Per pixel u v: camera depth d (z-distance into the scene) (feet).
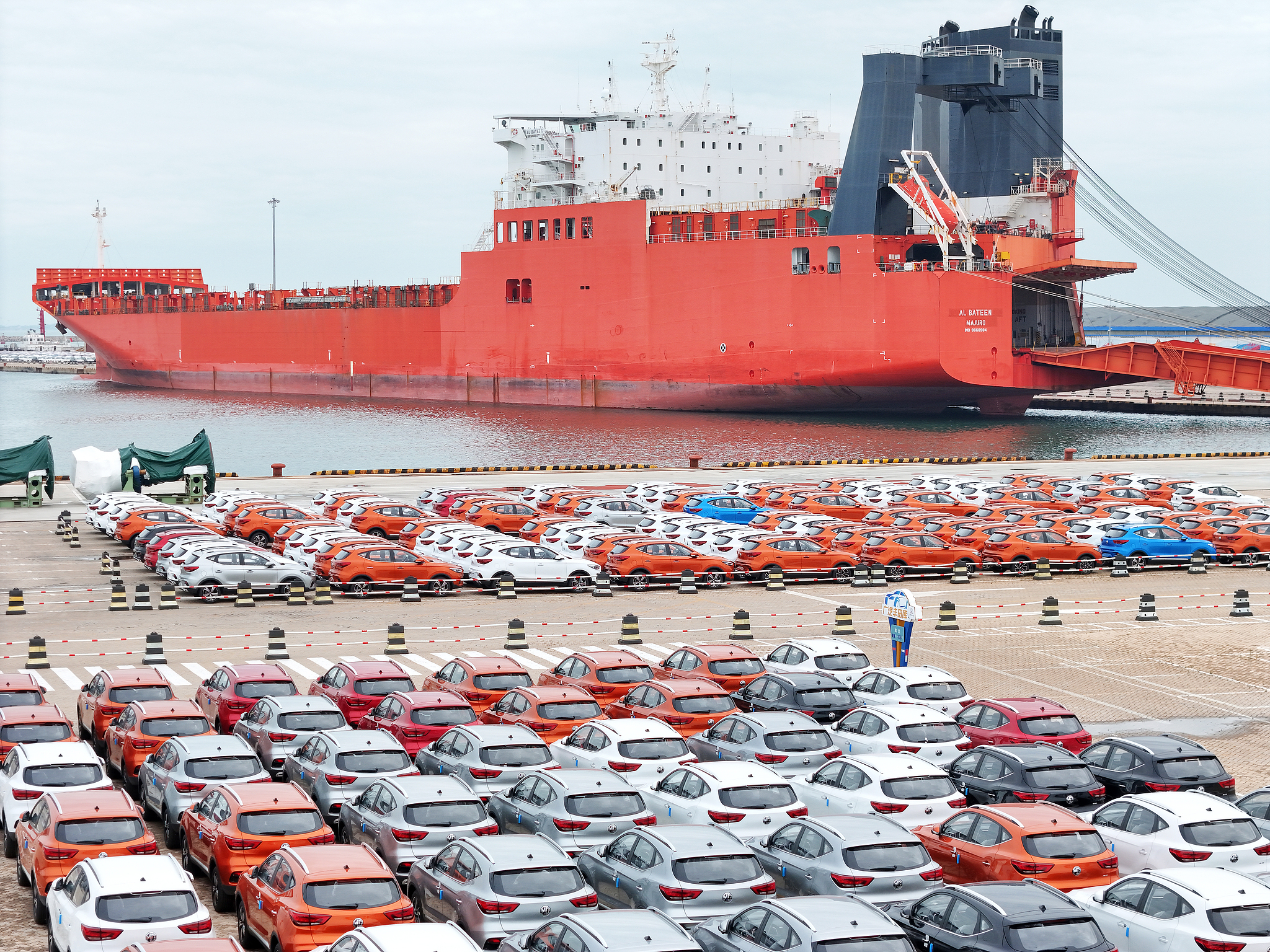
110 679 106.32
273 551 218.18
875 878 65.72
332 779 82.48
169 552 189.67
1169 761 88.79
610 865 67.36
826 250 478.59
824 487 266.98
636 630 154.81
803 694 109.60
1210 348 447.42
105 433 545.44
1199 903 61.00
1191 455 388.16
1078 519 220.84
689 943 53.57
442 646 153.17
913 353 465.47
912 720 96.84
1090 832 70.23
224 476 337.11
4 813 84.02
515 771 84.89
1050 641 156.76
